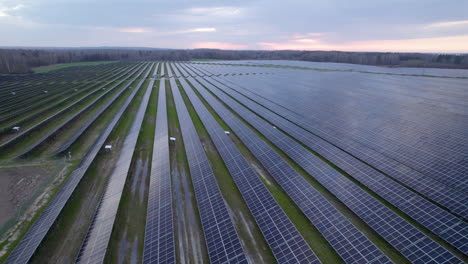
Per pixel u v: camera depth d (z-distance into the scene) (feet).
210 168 94.27
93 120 154.51
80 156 110.63
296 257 56.65
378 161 94.63
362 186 83.87
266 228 66.59
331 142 116.98
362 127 128.67
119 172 97.45
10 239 65.82
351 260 55.36
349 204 73.77
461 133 110.83
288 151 109.70
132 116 171.42
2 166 100.73
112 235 67.36
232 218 73.46
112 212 74.18
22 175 94.94
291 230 63.87
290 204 78.18
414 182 79.61
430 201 72.84
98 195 86.38
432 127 120.88
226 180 93.04
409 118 138.51
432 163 87.81
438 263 51.24
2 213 75.31
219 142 121.39
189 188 88.84
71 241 66.54
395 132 118.01
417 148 99.66
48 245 63.46
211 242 62.90
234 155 105.50
